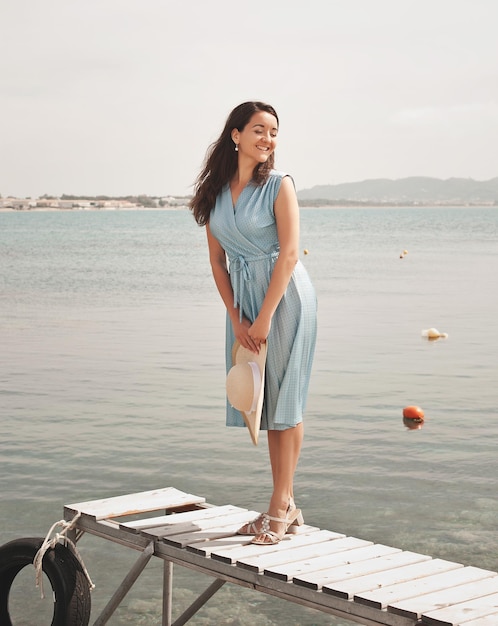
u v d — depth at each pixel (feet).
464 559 21.26
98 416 35.81
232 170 15.08
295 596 13.16
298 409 14.88
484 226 410.31
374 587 12.76
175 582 21.08
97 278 128.16
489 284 108.37
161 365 48.29
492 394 40.06
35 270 146.51
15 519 23.89
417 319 71.51
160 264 162.50
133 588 20.74
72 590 15.43
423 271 132.57
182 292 103.55
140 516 25.71
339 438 32.24
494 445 31.24
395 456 29.86
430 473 27.96
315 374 45.55
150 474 27.94
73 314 78.89
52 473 28.02
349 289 102.58
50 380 44.11
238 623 19.02
